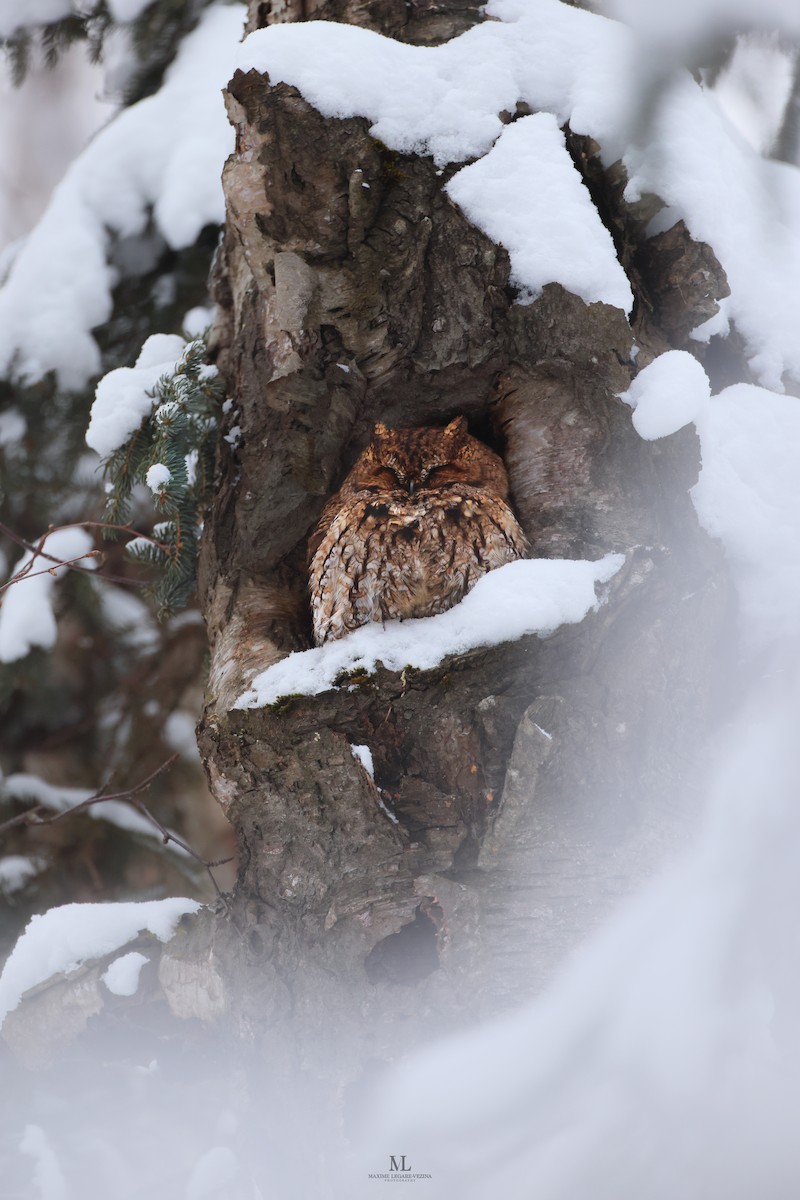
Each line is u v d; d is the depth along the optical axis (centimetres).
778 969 461
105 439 881
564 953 563
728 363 775
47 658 1089
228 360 858
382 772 620
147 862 1158
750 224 774
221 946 630
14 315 1032
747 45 482
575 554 691
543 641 604
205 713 704
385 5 805
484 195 734
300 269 752
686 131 749
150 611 1173
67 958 700
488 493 755
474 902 573
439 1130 482
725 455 707
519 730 576
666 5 465
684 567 652
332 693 623
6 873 1112
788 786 471
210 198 1015
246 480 792
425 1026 561
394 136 738
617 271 705
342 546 754
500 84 759
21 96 1534
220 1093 709
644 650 607
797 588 657
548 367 726
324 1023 575
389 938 581
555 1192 470
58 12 1055
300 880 607
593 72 759
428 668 609
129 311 1052
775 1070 463
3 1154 827
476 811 600
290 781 624
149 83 1102
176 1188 821
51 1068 727
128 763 1170
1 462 1048
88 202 1042
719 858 473
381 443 798
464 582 738
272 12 866
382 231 746
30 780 1132
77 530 1090
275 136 717
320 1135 560
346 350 766
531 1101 467
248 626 759
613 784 587
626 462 696
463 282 744
